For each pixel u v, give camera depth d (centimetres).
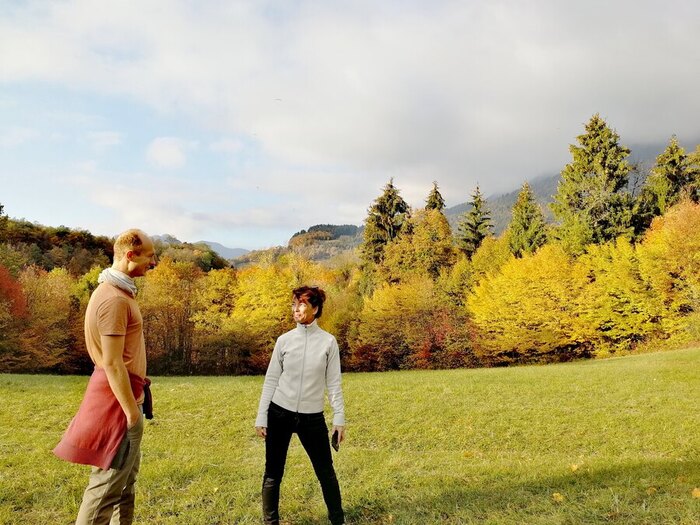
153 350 4703
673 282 2814
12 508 395
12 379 1410
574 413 898
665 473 450
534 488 429
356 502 412
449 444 737
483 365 3625
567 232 3669
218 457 591
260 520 377
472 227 5600
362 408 963
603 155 3659
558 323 3134
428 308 3944
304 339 348
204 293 4575
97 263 6544
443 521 360
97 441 266
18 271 4016
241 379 1888
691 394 1061
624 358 2175
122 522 299
